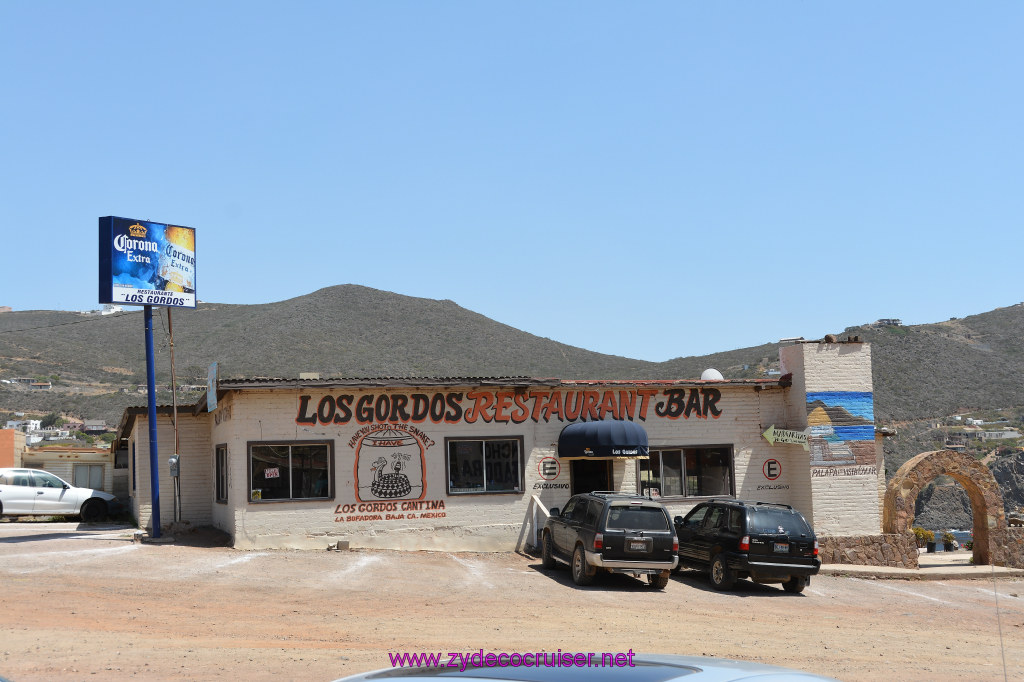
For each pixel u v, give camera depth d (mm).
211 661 10820
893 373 79500
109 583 16688
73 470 37469
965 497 65688
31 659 10711
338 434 23391
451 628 13844
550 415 25359
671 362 88938
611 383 25734
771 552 19672
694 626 15031
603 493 20344
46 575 17188
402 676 4145
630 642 13086
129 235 23344
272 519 22625
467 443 24578
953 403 75125
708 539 20844
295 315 117438
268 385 22375
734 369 76750
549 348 109938
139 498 27359
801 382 26609
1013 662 13172
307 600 15984
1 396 82938
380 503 23547
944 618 18156
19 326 115000
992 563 26344
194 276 25078
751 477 26641
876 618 17594
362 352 106500
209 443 27625
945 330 89875
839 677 11250
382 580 18484
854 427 26750
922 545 34000
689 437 26328
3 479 29156
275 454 22891
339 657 11195
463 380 24281
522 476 24875
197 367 97500
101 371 97000
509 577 19969
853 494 26438
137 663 10609
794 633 14930
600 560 18656
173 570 18344
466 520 24234
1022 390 75250
